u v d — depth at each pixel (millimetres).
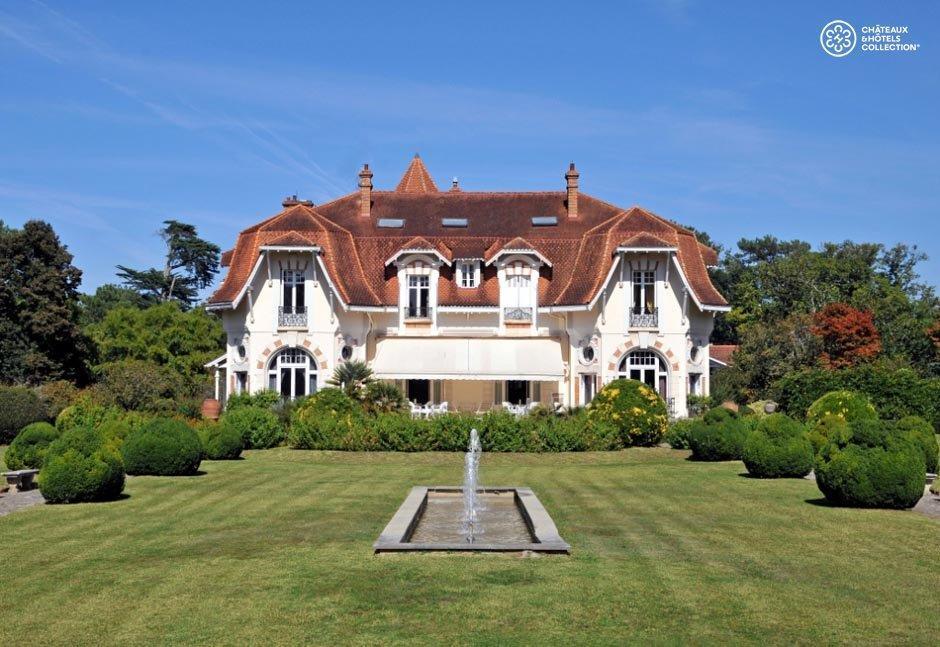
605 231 55500
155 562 19688
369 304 53938
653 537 22359
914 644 14578
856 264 92375
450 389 56312
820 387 55125
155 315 87938
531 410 48781
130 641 14766
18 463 34406
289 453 41625
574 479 33812
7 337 61312
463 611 16109
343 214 59594
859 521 24406
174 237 118062
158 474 34094
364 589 17391
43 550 20938
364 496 29219
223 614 16016
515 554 20203
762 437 33688
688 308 55156
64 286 63531
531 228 58156
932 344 77625
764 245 114750
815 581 18125
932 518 24891
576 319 54875
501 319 55000
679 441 43438
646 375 54719
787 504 27359
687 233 58469
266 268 54281
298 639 14797
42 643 14695
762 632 15109
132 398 55281
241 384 55938
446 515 25891
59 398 53781
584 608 16281
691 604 16531
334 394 45156
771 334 70312
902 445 26500
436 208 60156
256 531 23125
